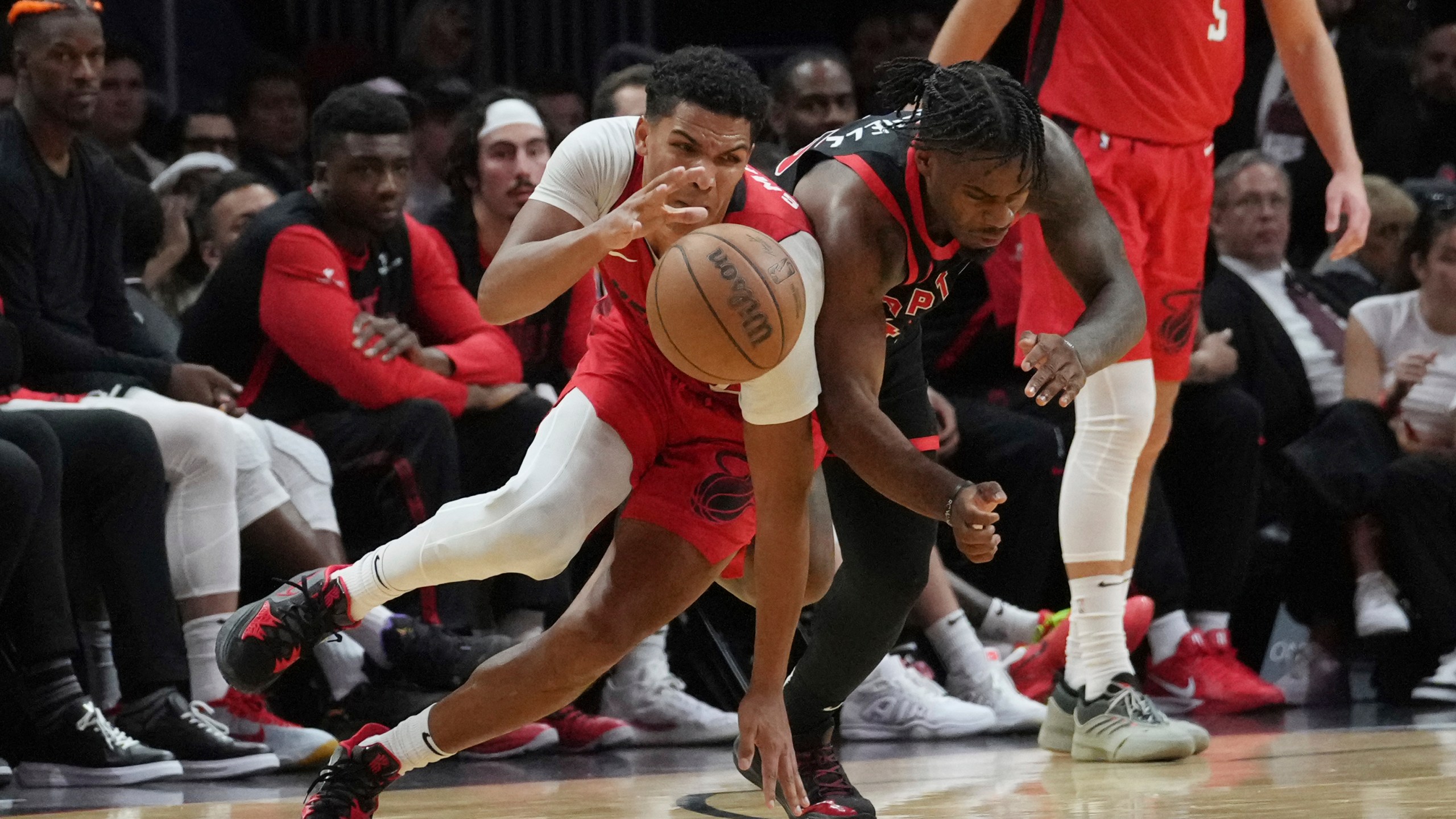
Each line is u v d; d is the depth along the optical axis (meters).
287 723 10.02
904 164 6.47
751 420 5.90
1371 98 17.62
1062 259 7.42
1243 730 11.30
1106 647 9.59
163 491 9.77
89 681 10.34
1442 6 19.95
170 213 13.27
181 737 9.52
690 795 8.24
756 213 6.12
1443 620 13.12
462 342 11.59
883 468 5.84
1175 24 9.40
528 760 10.34
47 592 9.26
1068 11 9.64
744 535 6.53
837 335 6.20
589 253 5.77
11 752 9.60
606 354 6.69
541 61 20.06
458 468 11.07
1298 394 14.05
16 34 10.45
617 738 10.75
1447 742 9.87
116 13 17.62
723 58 6.03
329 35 19.28
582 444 6.44
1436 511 13.23
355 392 10.87
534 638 6.30
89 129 12.45
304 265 10.89
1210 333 13.99
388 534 11.00
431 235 11.88
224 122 14.83
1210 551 12.98
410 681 10.60
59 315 10.58
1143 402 9.41
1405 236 14.81
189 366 10.62
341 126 10.99
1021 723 11.38
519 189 11.83
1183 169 9.60
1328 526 13.71
